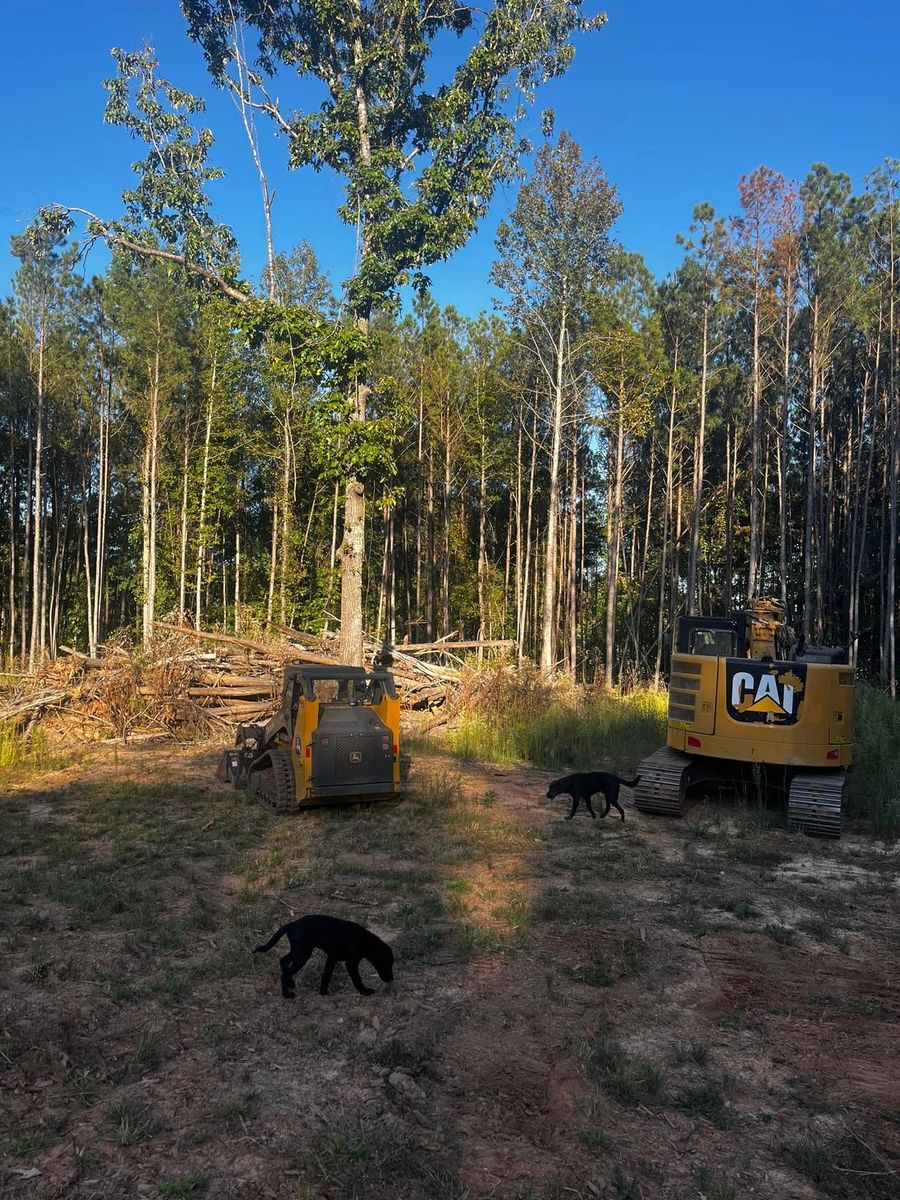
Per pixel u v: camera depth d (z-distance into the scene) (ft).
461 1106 12.84
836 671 31.76
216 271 70.95
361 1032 15.14
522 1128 12.32
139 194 70.13
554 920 21.26
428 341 128.98
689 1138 12.21
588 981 17.62
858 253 106.73
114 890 22.50
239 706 54.24
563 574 141.69
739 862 27.27
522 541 154.71
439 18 69.97
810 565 105.81
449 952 19.04
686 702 33.76
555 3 66.08
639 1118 12.68
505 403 127.13
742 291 108.58
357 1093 13.08
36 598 118.73
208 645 62.34
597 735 51.96
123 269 123.85
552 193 93.50
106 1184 10.77
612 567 114.83
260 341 66.59
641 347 107.45
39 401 121.29
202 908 21.17
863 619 134.41
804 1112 12.96
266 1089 13.15
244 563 138.62
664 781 32.94
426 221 61.72
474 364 124.88
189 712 50.83
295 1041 14.76
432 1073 13.74
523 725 53.01
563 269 96.17
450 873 25.17
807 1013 16.48
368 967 18.28
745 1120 12.71
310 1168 11.19
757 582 110.63
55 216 69.26
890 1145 12.07
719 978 18.12
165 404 119.96
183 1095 12.92
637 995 17.11
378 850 27.45
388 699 33.12
